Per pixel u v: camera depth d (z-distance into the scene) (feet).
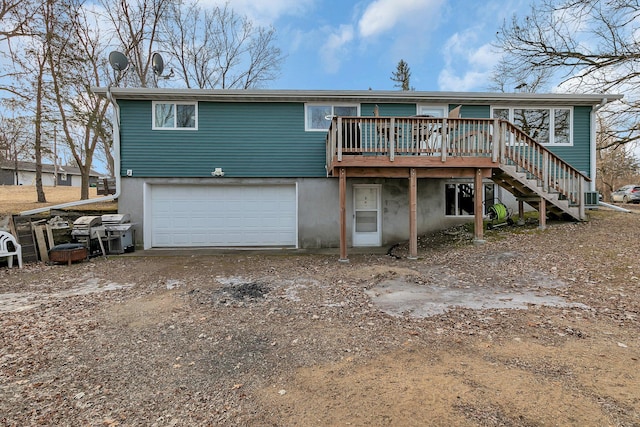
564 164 30.99
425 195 37.37
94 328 14.10
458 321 13.70
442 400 8.34
